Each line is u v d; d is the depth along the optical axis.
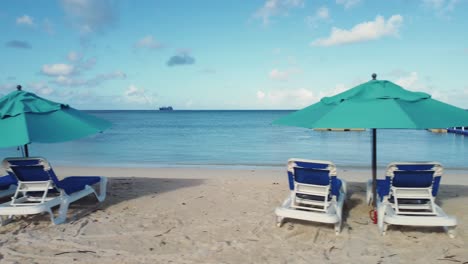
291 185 5.04
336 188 4.87
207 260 3.83
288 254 3.98
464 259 3.77
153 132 35.34
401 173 4.36
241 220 5.24
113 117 90.19
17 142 4.11
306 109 5.19
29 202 5.33
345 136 29.47
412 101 4.25
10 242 4.36
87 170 11.73
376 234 4.56
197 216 5.46
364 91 4.50
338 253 3.99
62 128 4.66
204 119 76.12
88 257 3.92
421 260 3.76
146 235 4.61
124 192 7.19
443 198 6.46
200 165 13.78
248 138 27.55
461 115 4.12
